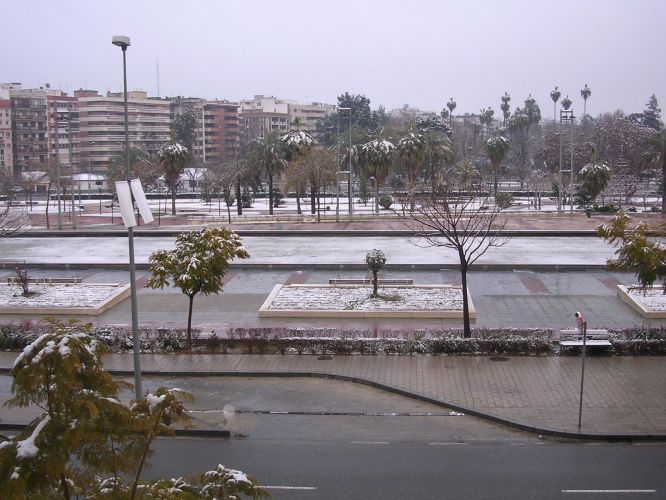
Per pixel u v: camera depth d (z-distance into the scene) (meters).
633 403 17.41
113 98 138.62
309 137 75.00
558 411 16.95
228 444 15.57
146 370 20.67
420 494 12.84
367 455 14.79
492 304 28.66
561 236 49.34
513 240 47.38
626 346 21.48
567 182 85.69
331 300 28.62
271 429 16.42
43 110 131.62
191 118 126.56
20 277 30.58
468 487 13.13
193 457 14.84
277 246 46.19
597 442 15.38
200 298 30.64
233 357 21.91
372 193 89.19
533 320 26.05
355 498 12.72
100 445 7.33
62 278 35.81
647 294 28.58
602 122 128.00
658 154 67.81
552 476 13.59
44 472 6.64
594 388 18.53
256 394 18.88
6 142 127.94
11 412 17.59
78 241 50.25
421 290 30.36
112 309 28.86
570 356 21.41
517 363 20.84
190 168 121.81
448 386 18.92
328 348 22.16
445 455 14.73
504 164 122.38
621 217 22.56
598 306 28.14
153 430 7.67
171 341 22.66
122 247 46.72
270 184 71.62
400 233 50.81
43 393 7.26
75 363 7.02
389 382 19.34
